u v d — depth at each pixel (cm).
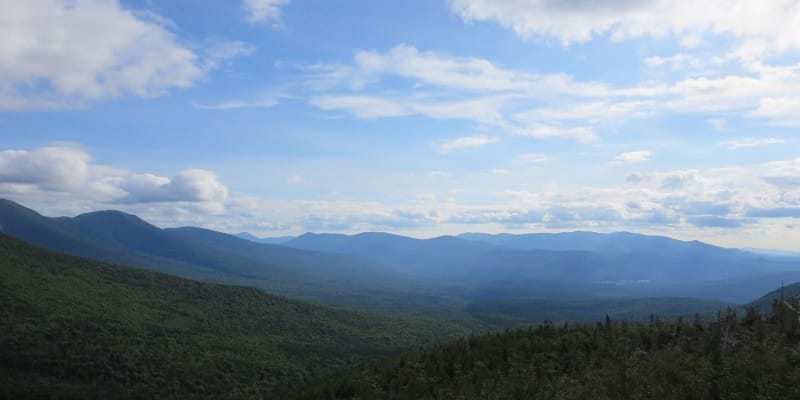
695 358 4197
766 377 3466
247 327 17462
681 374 3856
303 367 13875
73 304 15588
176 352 13400
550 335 6719
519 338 6888
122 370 11844
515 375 5091
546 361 5369
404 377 6512
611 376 4206
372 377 7125
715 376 3728
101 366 11794
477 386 5256
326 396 7381
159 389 11262
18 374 10912
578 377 4650
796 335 4275
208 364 12962
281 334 17212
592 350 5359
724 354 4112
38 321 13550
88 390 10650
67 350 12206
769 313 4969
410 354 8362
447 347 7362
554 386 4559
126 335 13862
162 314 17062
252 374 12862
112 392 10756
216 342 14875
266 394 11675
